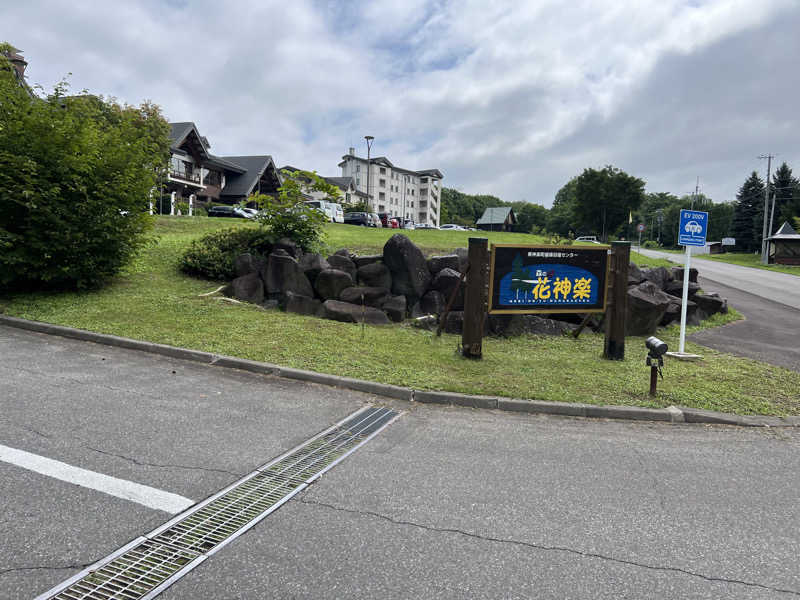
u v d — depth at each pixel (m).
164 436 4.04
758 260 50.78
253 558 2.60
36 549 2.56
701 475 3.88
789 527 3.13
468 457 4.03
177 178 41.38
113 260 9.58
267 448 3.98
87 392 4.90
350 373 6.04
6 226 8.92
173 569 2.48
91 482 3.25
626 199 61.25
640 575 2.59
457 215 133.38
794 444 4.71
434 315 9.68
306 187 11.09
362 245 15.61
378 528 2.93
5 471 3.30
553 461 4.02
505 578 2.52
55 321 7.48
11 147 8.77
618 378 6.57
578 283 7.84
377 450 4.09
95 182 9.30
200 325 7.75
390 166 93.50
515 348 8.33
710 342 9.95
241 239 10.98
